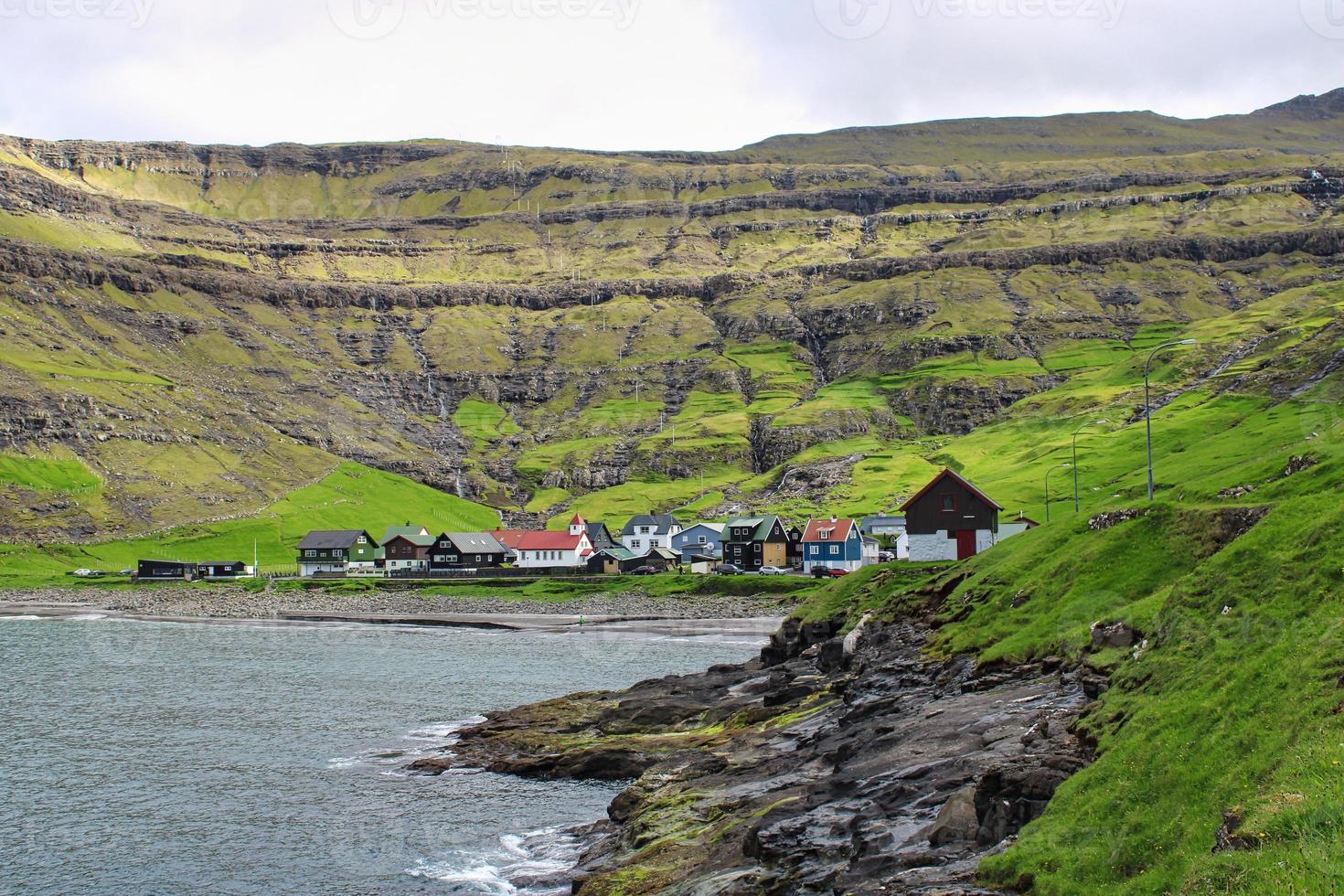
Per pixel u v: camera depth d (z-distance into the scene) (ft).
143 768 255.91
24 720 311.88
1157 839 90.99
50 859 194.08
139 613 643.04
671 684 308.81
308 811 219.00
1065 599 196.24
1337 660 97.25
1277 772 87.40
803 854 124.98
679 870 141.49
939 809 121.08
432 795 227.81
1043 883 94.17
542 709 297.12
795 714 224.94
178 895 176.76
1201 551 187.01
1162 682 120.26
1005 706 153.99
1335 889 71.26
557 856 183.32
